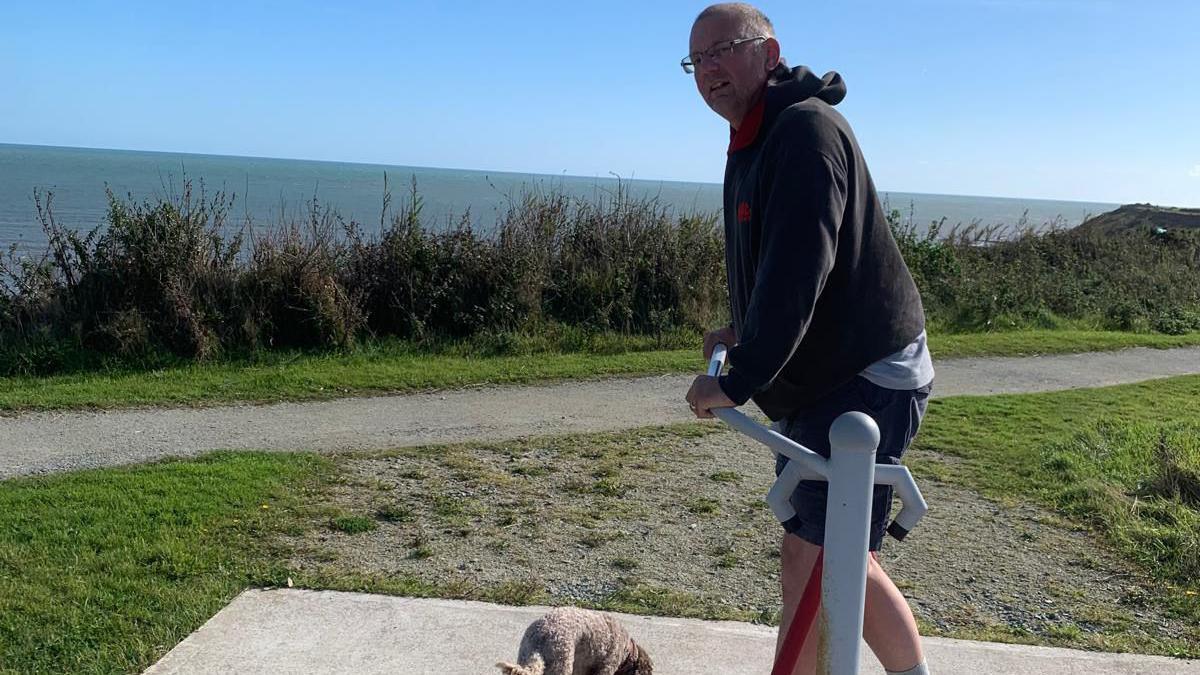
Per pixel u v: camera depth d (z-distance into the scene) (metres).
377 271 11.06
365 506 5.23
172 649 3.36
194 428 7.19
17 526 4.64
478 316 11.00
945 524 5.20
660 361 10.23
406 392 8.70
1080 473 6.09
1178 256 19.42
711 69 2.43
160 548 4.35
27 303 9.57
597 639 2.74
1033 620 3.94
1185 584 4.34
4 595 3.81
